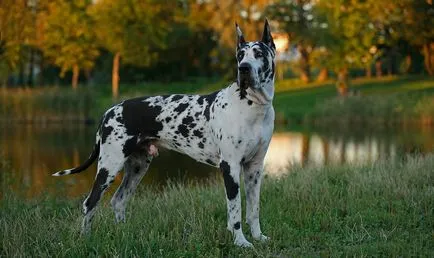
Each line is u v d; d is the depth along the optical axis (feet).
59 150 59.88
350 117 92.89
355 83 137.49
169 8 171.42
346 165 32.60
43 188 31.96
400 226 19.54
